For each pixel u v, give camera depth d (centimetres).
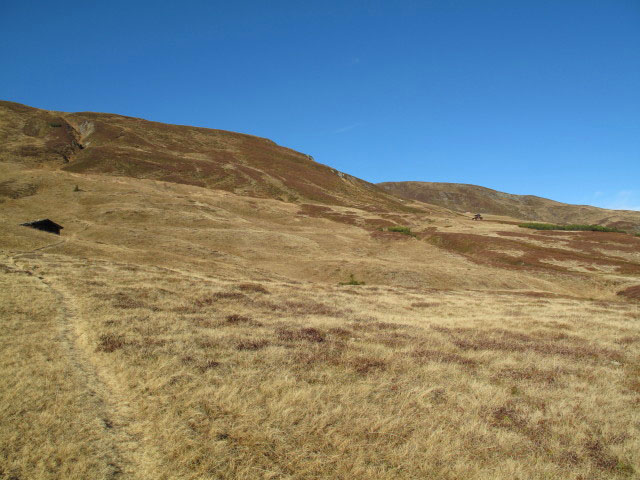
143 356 1129
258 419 802
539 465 705
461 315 2352
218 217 7419
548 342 1602
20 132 12488
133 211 6700
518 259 6450
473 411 900
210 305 1977
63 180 8025
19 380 943
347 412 852
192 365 1069
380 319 1986
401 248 6775
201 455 691
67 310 1641
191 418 802
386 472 670
